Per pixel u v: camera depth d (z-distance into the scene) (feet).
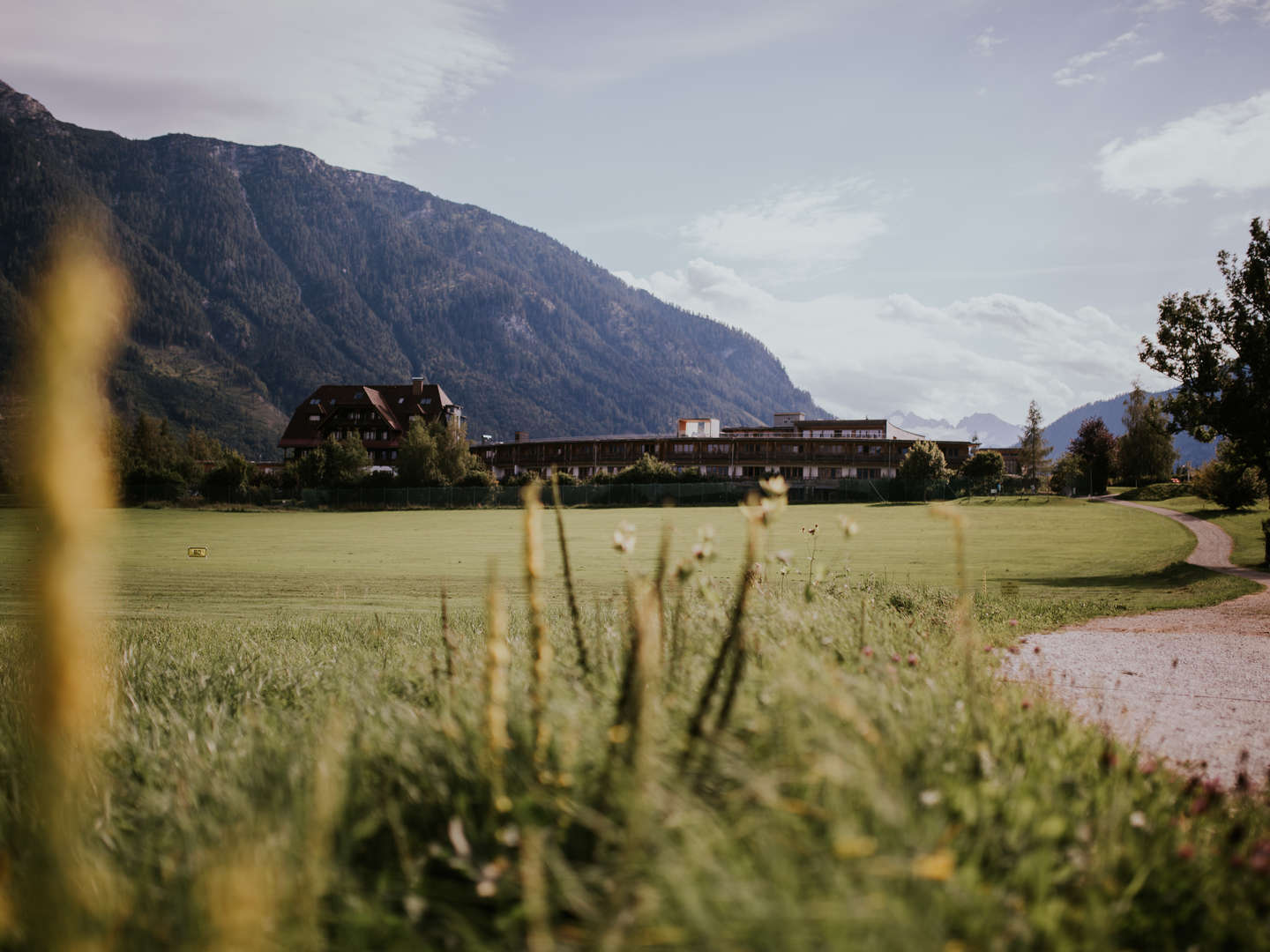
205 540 154.20
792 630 16.71
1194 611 46.44
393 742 10.19
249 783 9.46
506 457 409.49
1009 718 12.19
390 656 24.82
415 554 123.65
